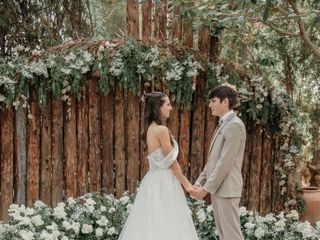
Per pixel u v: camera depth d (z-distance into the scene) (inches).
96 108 199.5
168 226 151.0
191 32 202.8
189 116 203.3
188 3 171.3
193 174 204.5
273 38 221.5
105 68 192.7
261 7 150.4
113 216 182.9
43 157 196.5
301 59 225.8
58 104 196.5
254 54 230.2
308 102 239.3
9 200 193.2
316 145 239.5
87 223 175.2
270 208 210.4
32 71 189.3
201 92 203.8
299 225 178.2
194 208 192.9
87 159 200.1
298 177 211.0
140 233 151.9
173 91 196.9
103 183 201.2
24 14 207.5
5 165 192.5
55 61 190.9
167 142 153.6
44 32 210.4
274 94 204.7
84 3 224.5
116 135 200.8
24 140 194.4
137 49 194.2
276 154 209.6
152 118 156.3
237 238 143.2
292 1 149.5
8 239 156.3
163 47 198.1
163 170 155.6
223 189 143.3
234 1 148.5
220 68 199.6
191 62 195.8
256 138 208.1
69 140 198.1
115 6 239.1
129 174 202.1
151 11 203.5
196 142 204.4
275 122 207.6
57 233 162.1
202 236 180.1
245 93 200.1
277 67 237.3
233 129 142.0
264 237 177.8
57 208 173.8
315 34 219.8
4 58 200.8
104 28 246.5
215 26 197.8
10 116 192.7
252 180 207.9
